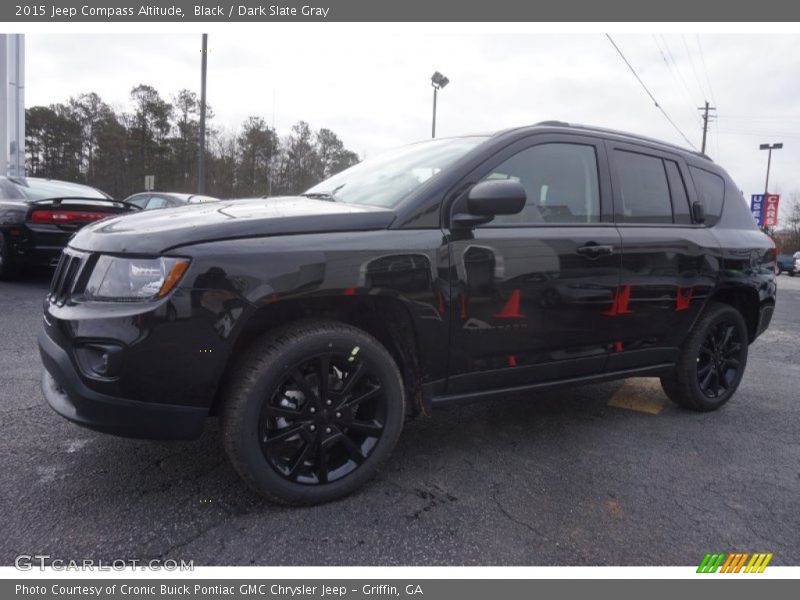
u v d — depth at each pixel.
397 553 2.08
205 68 20.03
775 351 6.10
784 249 58.50
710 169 3.93
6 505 2.24
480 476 2.71
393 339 2.55
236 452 2.16
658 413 3.77
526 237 2.73
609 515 2.41
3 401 3.31
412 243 2.41
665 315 3.35
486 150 2.74
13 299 6.28
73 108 52.00
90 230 2.39
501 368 2.76
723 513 2.46
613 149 3.26
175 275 2.02
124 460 2.66
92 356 2.08
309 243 2.21
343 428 2.41
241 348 2.32
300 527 2.21
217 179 49.47
